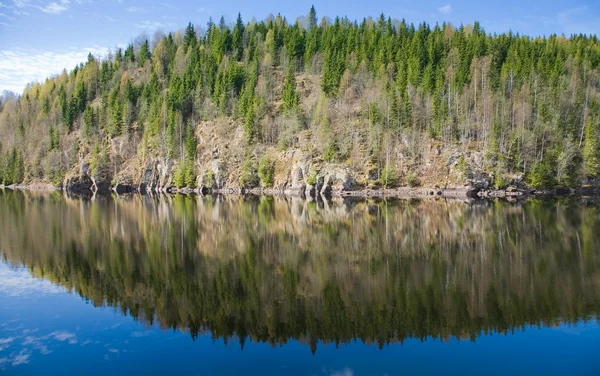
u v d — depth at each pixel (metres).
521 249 35.72
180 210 70.94
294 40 173.12
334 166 112.38
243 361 16.58
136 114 159.50
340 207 76.00
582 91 119.69
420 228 48.44
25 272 29.30
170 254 34.97
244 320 20.67
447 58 144.25
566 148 102.44
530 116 112.19
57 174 149.62
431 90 125.62
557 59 133.62
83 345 18.03
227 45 185.25
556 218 54.12
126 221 55.25
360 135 120.94
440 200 89.31
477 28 167.62
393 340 18.45
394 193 106.81
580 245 36.75
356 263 31.77
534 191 99.75
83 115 165.50
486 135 107.94
